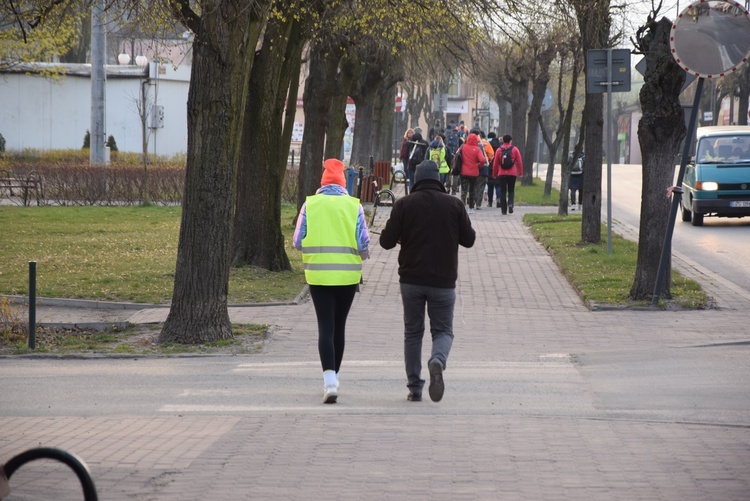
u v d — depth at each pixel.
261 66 31.17
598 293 26.88
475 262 34.88
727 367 17.94
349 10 34.69
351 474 10.90
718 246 39.28
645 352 19.64
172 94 90.12
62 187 58.94
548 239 40.03
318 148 42.91
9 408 15.11
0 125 89.75
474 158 54.81
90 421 14.06
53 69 71.06
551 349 20.38
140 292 27.78
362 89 63.47
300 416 14.29
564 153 49.94
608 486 10.35
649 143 25.52
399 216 15.52
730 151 47.41
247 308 25.72
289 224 45.34
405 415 14.34
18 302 26.77
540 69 70.25
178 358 19.86
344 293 15.87
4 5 29.84
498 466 11.23
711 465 11.24
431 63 52.69
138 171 59.56
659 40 25.31
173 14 26.30
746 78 105.00
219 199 21.23
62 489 10.30
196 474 10.95
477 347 20.67
